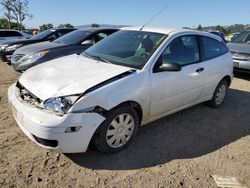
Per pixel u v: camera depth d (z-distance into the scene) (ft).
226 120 16.66
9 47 32.91
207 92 16.88
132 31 15.37
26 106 10.73
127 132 12.23
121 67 12.46
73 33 26.84
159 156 12.17
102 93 10.73
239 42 30.01
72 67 12.60
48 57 22.47
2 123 14.35
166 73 13.26
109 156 11.85
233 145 13.67
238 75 29.55
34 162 11.16
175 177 10.82
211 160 12.18
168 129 14.80
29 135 10.70
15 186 9.79
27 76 12.41
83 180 10.33
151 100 12.77
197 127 15.37
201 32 16.42
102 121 10.83
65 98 10.25
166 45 13.61
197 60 15.58
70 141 10.29
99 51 14.60
